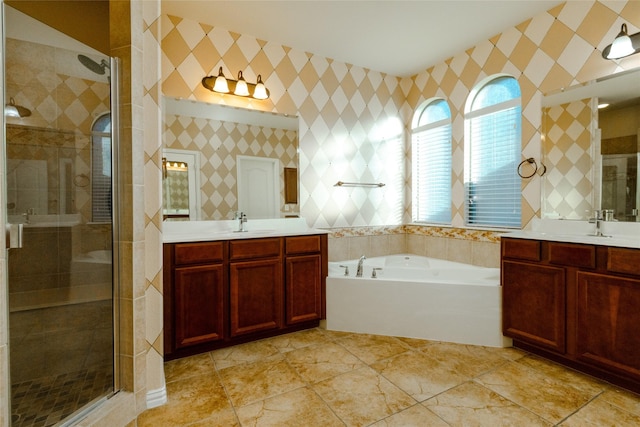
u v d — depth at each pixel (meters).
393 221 3.70
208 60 2.68
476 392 1.72
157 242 1.66
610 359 1.74
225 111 2.76
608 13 2.19
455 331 2.36
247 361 2.09
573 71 2.36
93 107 1.51
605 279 1.76
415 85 3.65
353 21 2.63
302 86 3.11
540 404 1.61
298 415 1.54
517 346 2.26
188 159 2.61
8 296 1.25
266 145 2.93
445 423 1.47
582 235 2.17
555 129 2.47
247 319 2.33
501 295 2.26
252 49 2.86
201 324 2.17
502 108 2.86
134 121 1.56
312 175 3.17
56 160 1.44
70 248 1.45
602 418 1.50
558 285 1.96
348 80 3.38
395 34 2.83
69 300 1.43
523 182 2.69
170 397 1.70
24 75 1.40
